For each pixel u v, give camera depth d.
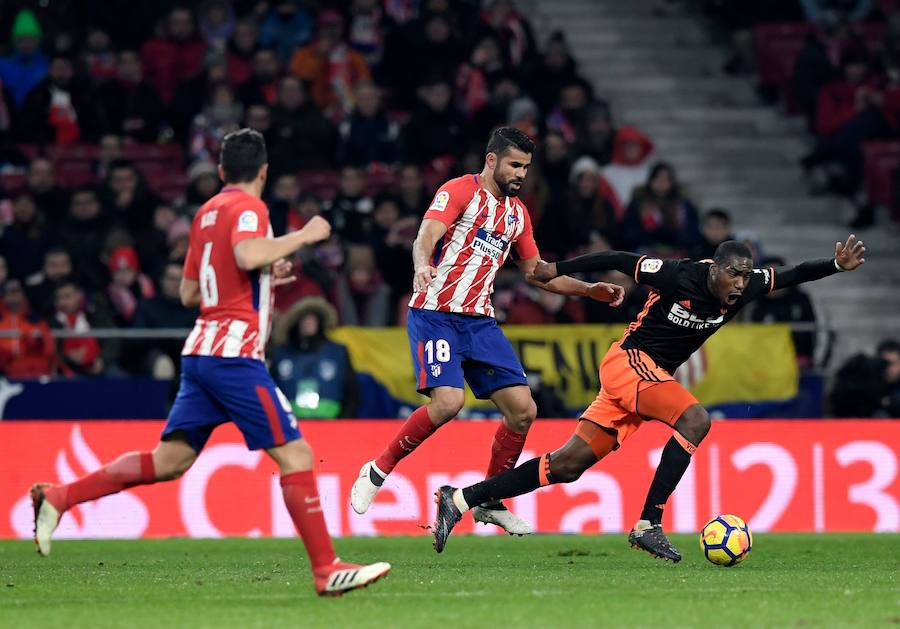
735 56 65.12
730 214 59.41
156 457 19.91
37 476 36.53
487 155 25.28
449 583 22.45
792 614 18.22
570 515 37.66
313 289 43.53
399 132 53.28
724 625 17.12
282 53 56.59
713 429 38.19
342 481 37.19
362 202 48.56
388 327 44.44
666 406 25.27
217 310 19.41
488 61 56.38
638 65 65.31
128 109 53.25
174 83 55.22
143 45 55.56
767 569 25.66
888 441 38.69
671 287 25.09
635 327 26.00
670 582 22.77
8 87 53.53
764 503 38.16
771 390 41.03
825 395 42.28
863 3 66.75
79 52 56.09
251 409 19.23
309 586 22.11
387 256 45.91
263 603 19.52
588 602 19.53
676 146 61.84
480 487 25.44
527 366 40.06
